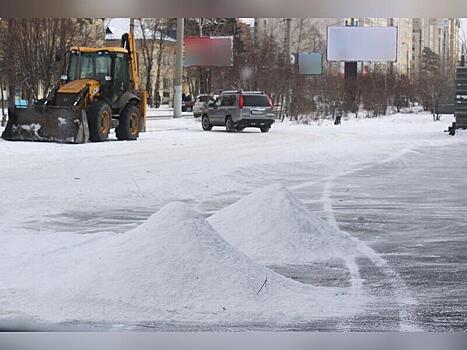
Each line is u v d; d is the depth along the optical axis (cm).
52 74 4222
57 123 3350
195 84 8912
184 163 2636
